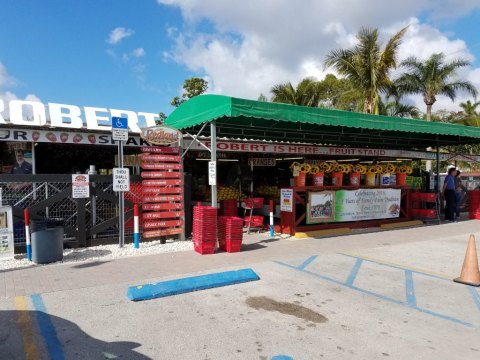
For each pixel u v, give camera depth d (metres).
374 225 12.16
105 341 4.02
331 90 32.72
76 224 8.53
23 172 13.05
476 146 31.53
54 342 3.99
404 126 10.84
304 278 6.34
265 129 12.08
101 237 8.84
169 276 6.38
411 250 8.72
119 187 8.41
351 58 26.05
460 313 4.89
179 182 9.35
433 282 6.22
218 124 11.14
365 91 25.98
